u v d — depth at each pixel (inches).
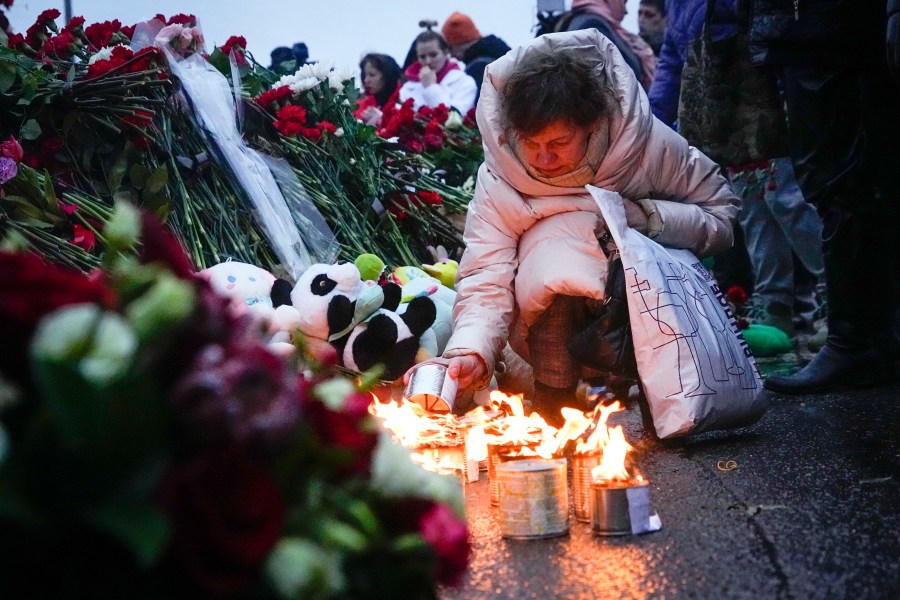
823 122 162.1
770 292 235.3
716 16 194.7
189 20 181.5
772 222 231.3
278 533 52.7
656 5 309.7
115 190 157.9
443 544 65.0
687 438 138.0
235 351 54.8
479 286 135.0
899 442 128.6
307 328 131.8
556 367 139.3
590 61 130.0
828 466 118.8
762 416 138.5
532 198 136.8
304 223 167.6
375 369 71.9
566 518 98.1
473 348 128.6
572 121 125.0
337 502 62.0
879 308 167.8
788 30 160.1
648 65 293.7
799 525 96.2
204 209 161.9
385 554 62.4
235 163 165.6
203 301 55.3
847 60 160.1
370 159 191.9
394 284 138.2
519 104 125.4
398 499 66.4
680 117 201.5
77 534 50.9
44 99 156.1
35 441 49.3
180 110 170.2
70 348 47.9
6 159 141.8
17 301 51.1
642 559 88.7
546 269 132.1
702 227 141.3
